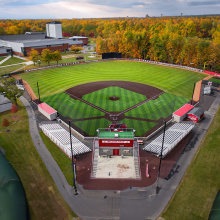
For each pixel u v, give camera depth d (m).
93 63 106.94
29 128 44.97
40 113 51.97
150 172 32.12
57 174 31.75
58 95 62.56
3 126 45.69
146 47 114.00
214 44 88.44
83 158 35.47
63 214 25.09
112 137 35.09
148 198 27.33
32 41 132.38
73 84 72.62
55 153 36.75
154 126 45.06
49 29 162.75
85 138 40.72
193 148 37.84
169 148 36.50
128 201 26.86
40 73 87.62
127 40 115.94
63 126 45.53
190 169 32.66
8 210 23.69
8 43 134.25
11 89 54.34
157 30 153.12
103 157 35.94
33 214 25.06
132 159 35.28
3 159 32.94
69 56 127.50
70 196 27.73
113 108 53.78
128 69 93.75
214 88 68.00
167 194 28.00
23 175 31.52
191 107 50.31
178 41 97.50
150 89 67.25
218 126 45.09
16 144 39.28
